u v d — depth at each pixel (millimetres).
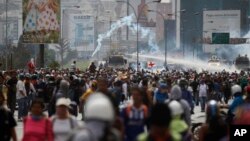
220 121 19672
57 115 21141
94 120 13500
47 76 65625
